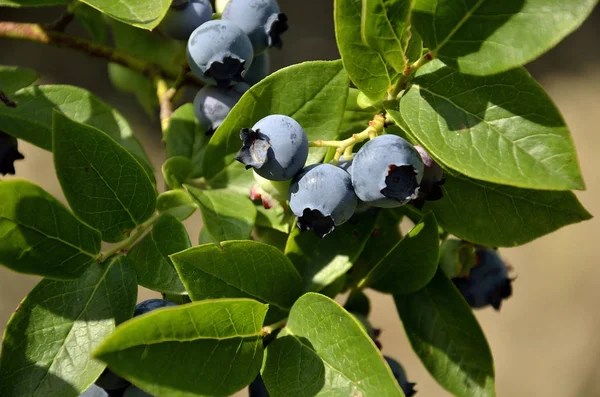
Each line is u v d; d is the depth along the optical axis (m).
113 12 0.18
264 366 0.18
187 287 0.18
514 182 0.17
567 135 0.17
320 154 0.20
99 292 0.19
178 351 0.16
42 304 0.18
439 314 0.21
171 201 0.20
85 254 0.19
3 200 0.18
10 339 0.18
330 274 0.19
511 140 0.17
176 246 0.19
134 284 0.19
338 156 0.19
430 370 0.20
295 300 0.19
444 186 0.20
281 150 0.18
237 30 0.21
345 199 0.18
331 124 0.20
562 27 0.17
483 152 0.17
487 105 0.18
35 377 0.18
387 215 0.21
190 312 0.17
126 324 0.15
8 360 0.18
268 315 0.19
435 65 0.18
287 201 0.20
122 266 0.19
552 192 0.20
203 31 0.21
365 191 0.18
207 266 0.18
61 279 0.18
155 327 0.16
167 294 0.20
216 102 0.21
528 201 0.20
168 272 0.19
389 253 0.20
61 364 0.18
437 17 0.17
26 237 0.18
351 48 0.18
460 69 0.17
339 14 0.17
